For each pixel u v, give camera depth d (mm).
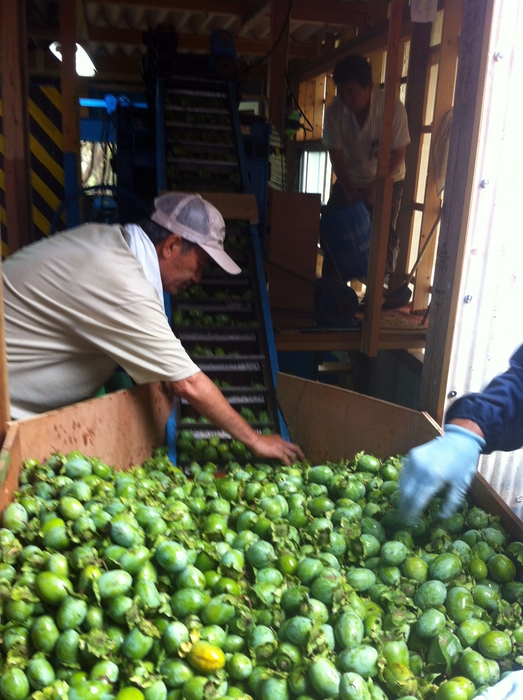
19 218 4754
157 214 2900
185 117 5305
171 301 4105
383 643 1690
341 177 6211
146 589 1727
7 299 2664
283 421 3434
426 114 6375
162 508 2219
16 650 1600
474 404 2156
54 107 5641
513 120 2811
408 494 2016
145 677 1569
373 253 4859
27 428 2236
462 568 1997
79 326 2617
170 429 3287
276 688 1565
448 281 3064
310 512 2326
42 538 1932
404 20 6152
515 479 3525
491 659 1696
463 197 2916
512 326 3174
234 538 2154
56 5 7695
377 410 2887
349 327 5414
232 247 4523
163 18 8914
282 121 6938
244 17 7832
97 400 2596
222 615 1729
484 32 2689
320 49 9703
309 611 1721
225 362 3828
